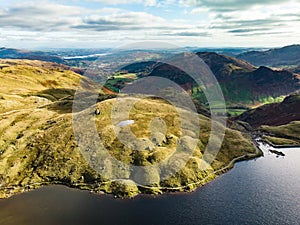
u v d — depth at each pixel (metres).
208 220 81.38
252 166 119.50
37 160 114.81
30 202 94.12
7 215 87.44
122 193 97.25
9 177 107.62
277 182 103.94
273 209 85.88
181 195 96.31
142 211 87.31
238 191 97.81
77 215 86.00
